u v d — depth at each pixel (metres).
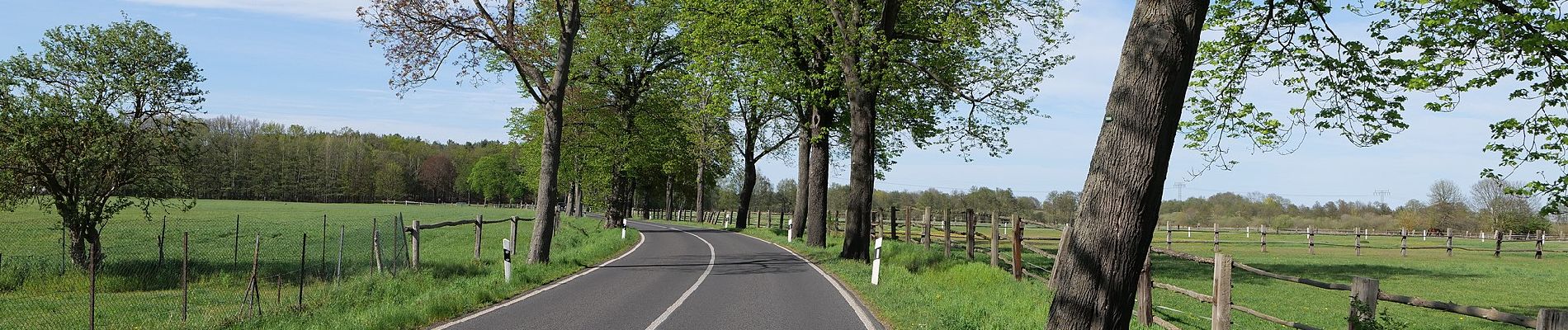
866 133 23.17
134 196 20.06
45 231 32.41
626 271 18.89
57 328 12.25
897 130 29.23
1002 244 34.31
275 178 125.88
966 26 22.58
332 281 16.56
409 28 18.86
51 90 19.06
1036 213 59.81
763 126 44.22
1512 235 56.06
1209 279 23.27
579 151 43.97
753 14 23.56
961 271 18.00
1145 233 6.83
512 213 92.88
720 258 23.22
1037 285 16.86
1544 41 10.55
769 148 47.00
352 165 140.50
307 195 131.50
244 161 119.50
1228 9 11.84
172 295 16.27
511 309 12.17
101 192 19.48
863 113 23.16
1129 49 6.89
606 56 39.59
